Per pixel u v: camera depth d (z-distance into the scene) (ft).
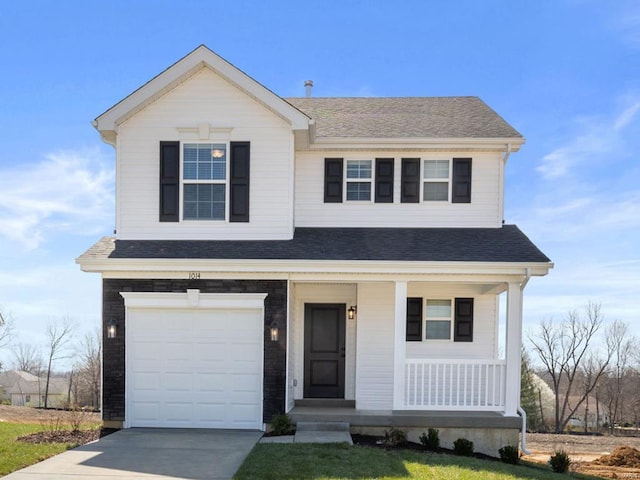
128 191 36.55
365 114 45.93
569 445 53.72
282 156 36.47
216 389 34.12
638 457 42.91
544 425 109.70
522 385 104.63
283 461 24.93
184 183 36.60
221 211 36.55
